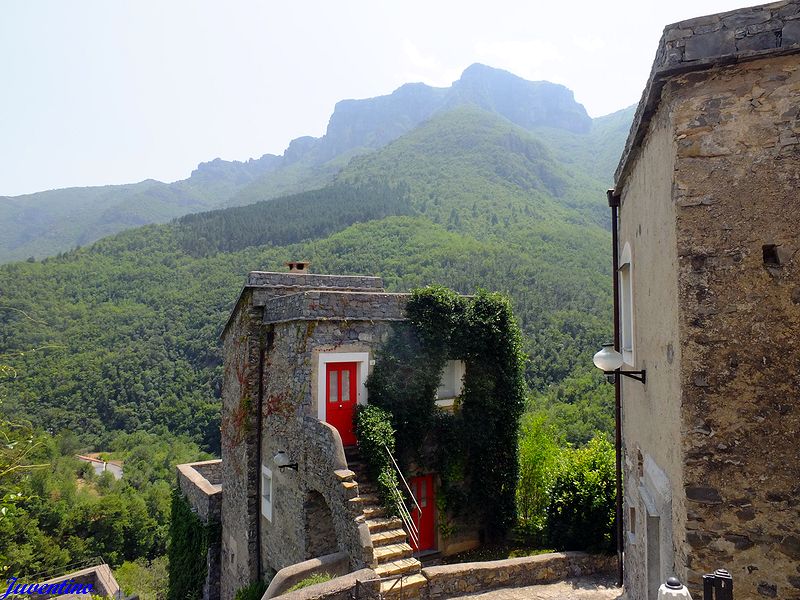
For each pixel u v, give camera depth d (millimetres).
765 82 4691
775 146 4641
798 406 4449
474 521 13219
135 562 34375
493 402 13406
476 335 13266
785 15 4547
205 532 16453
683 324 4785
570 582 10438
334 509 10117
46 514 33125
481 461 13242
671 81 4949
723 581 3787
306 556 11109
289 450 12250
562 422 24469
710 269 4734
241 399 14578
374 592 8188
